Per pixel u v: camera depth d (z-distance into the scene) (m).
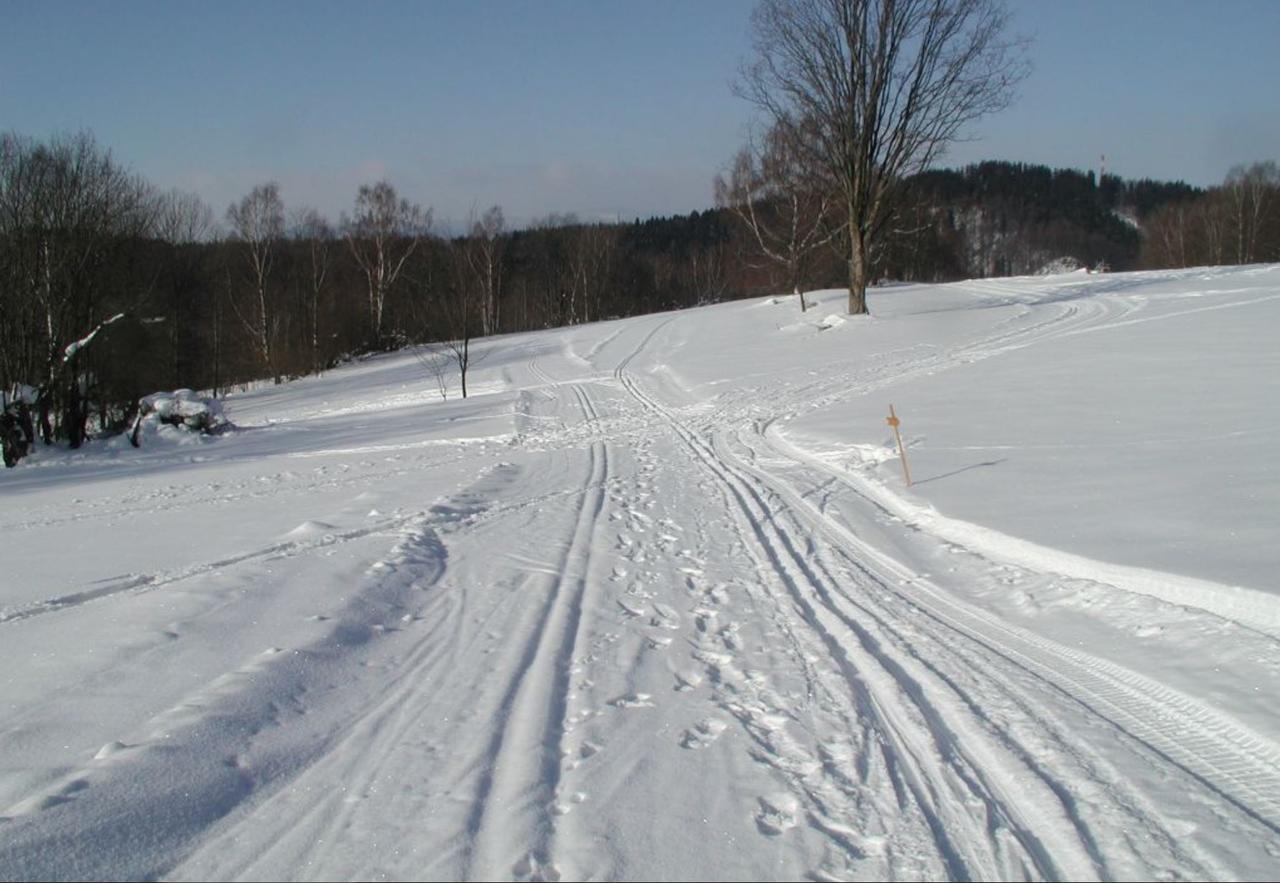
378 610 7.70
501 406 28.25
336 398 40.00
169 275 43.53
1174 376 17.17
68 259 28.30
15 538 12.55
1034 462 11.86
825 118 34.50
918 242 74.38
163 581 8.99
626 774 4.69
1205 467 10.37
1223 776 4.52
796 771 4.70
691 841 4.03
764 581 8.46
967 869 3.80
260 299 53.69
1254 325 23.11
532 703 5.66
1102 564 7.46
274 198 53.41
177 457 24.47
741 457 16.08
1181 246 84.69
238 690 5.66
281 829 4.21
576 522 11.51
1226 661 5.70
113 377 33.75
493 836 4.08
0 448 25.95
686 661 6.43
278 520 12.53
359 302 62.94
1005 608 7.34
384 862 3.90
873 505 11.44
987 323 31.56
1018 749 4.87
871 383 22.97
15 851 3.89
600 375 34.56
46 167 28.17
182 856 3.99
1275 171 78.81
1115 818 4.16
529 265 95.31
